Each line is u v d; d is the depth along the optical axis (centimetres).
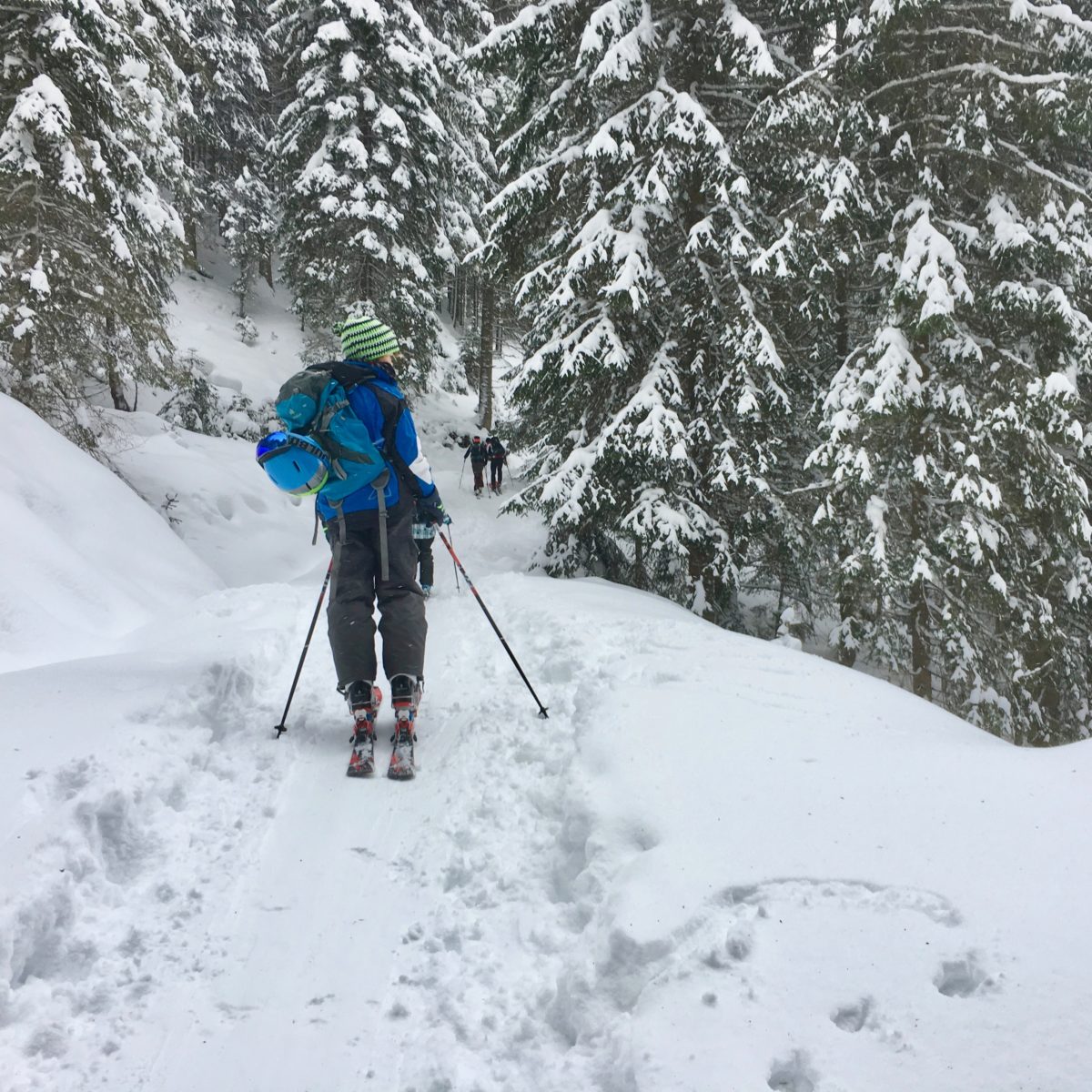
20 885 206
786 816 241
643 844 239
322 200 1609
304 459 319
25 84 941
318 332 2077
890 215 845
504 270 972
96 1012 189
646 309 844
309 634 348
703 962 184
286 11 1739
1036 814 233
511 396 909
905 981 171
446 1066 175
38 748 269
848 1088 145
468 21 2036
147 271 1205
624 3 800
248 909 232
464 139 2047
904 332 795
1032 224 793
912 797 249
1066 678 929
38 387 935
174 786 279
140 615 607
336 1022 191
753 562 980
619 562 1015
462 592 709
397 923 230
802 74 829
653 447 778
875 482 815
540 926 222
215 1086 170
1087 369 795
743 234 784
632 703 347
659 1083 150
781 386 850
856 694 368
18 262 941
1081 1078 140
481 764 326
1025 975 167
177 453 1274
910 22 778
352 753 321
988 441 769
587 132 888
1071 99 741
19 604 500
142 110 1162
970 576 828
